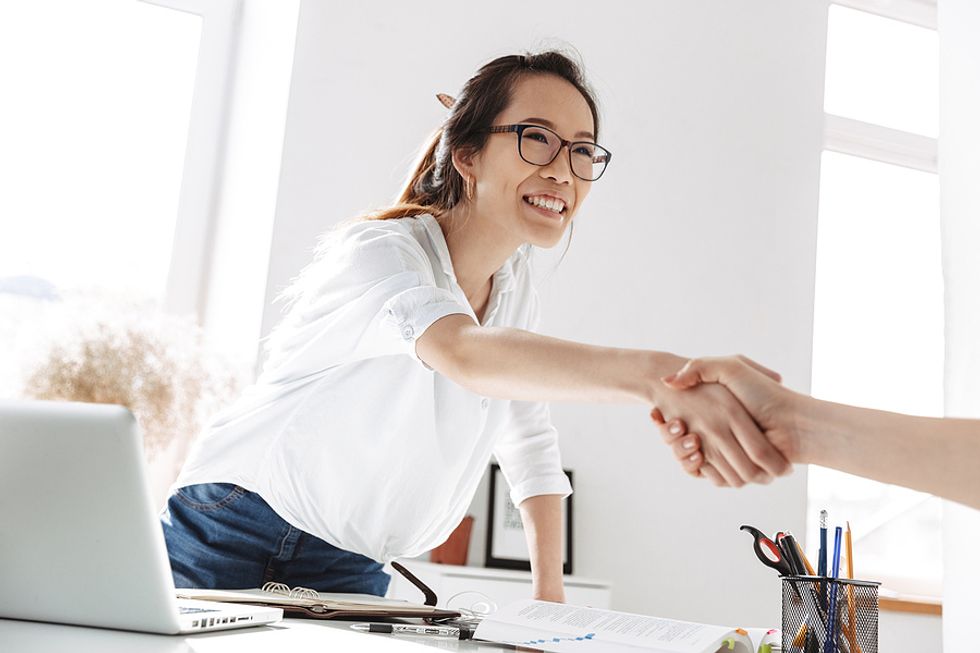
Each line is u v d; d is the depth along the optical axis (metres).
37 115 2.96
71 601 0.76
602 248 3.28
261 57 3.06
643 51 3.41
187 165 3.04
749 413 0.78
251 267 2.88
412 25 3.06
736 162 3.48
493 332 0.94
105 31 3.05
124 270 2.97
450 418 1.27
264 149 2.96
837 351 3.70
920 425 0.73
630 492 3.16
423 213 1.35
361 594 1.24
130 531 0.72
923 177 3.89
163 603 0.74
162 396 1.50
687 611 3.17
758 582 3.26
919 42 4.01
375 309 1.09
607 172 3.32
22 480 0.73
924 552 3.63
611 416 3.18
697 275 3.37
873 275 3.78
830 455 0.75
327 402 1.23
